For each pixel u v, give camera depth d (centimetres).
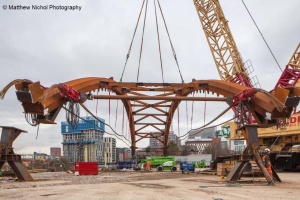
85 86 3453
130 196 1531
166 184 2316
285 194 1627
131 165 7019
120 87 4050
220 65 6888
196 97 3156
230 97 3119
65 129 15525
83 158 12988
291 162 5172
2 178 3169
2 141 2672
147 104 5844
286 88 2473
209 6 7069
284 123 2798
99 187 2067
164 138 6844
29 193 1716
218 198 1432
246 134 2533
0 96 2508
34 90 2427
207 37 7038
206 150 15500
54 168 6912
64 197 1520
